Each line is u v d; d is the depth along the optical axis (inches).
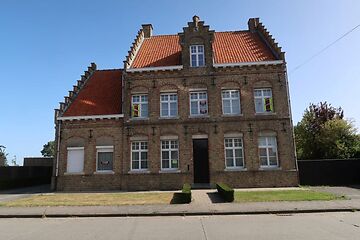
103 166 936.3
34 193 876.6
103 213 525.0
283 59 932.6
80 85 1066.7
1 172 1090.1
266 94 935.0
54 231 397.1
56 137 956.6
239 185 877.2
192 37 980.6
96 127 949.8
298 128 1558.8
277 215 491.2
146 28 1203.9
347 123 1344.7
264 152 902.4
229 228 390.9
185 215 510.6
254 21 1160.2
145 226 419.8
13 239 352.5
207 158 917.2
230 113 930.1
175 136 923.4
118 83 1081.4
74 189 920.9
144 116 953.5
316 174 916.6
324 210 511.2
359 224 404.2
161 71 960.9
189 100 943.0
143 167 925.8
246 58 967.6
